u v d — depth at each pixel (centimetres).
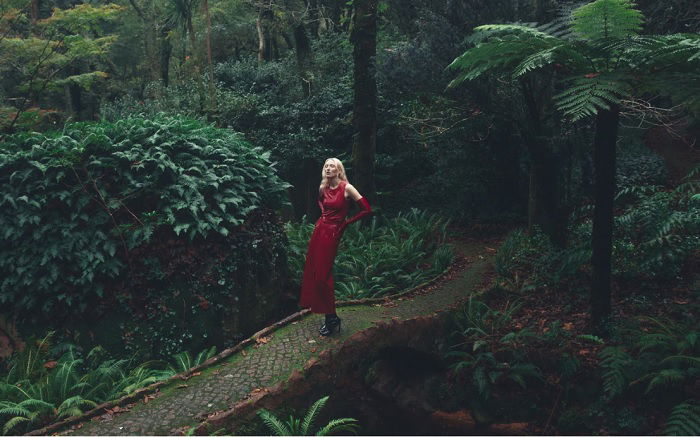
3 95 1423
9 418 478
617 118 563
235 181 762
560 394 566
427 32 898
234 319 712
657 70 496
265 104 1459
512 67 649
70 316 623
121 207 671
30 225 630
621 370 522
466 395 616
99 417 466
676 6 832
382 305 729
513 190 1138
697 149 1105
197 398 495
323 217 598
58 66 1270
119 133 731
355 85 1073
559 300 704
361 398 602
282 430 452
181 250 679
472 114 945
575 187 995
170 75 2489
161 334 651
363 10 1034
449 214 1170
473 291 775
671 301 624
